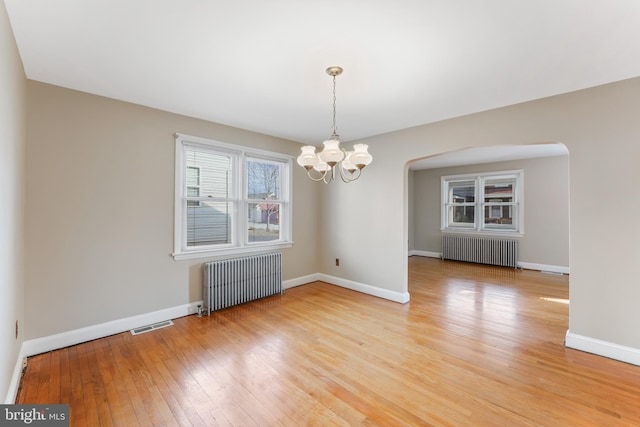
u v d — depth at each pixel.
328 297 4.10
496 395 1.96
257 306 3.71
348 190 4.56
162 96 2.79
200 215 3.54
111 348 2.58
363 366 2.31
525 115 2.87
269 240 4.32
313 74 2.32
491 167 6.45
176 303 3.31
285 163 4.50
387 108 3.07
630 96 2.35
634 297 2.35
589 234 2.53
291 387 2.04
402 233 3.88
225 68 2.24
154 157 3.12
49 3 1.51
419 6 1.53
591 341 2.51
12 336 1.91
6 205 1.69
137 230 3.01
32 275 2.41
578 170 2.58
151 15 1.62
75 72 2.30
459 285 4.75
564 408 1.83
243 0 1.49
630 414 1.77
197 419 1.73
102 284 2.79
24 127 2.29
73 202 2.62
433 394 1.97
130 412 1.78
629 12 1.55
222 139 3.67
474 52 1.98
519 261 6.11
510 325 3.11
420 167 7.27
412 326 3.09
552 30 1.73
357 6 1.53
